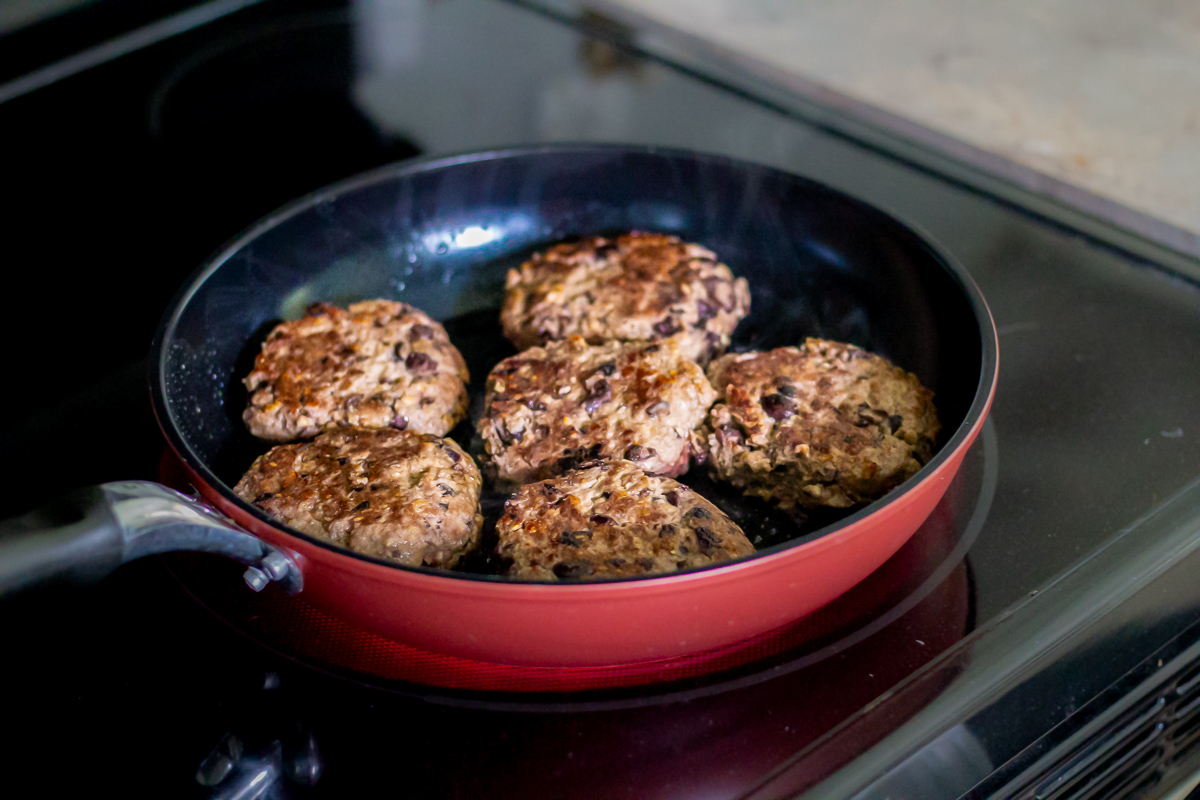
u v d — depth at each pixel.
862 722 0.50
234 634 0.53
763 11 0.87
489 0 0.89
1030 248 0.68
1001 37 0.84
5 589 0.46
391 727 0.51
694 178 0.67
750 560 0.48
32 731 0.51
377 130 0.77
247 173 0.74
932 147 0.74
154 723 0.51
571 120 0.77
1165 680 0.55
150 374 0.55
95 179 0.74
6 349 0.64
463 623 0.49
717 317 0.64
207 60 0.82
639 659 0.51
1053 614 0.53
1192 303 0.65
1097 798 0.54
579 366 0.61
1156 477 0.57
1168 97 0.78
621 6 0.87
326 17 0.87
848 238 0.65
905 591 0.54
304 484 0.57
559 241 0.69
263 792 0.49
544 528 0.54
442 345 0.64
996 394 0.61
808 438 0.58
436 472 0.58
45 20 0.81
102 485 0.47
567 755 0.50
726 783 0.49
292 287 0.65
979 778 0.51
